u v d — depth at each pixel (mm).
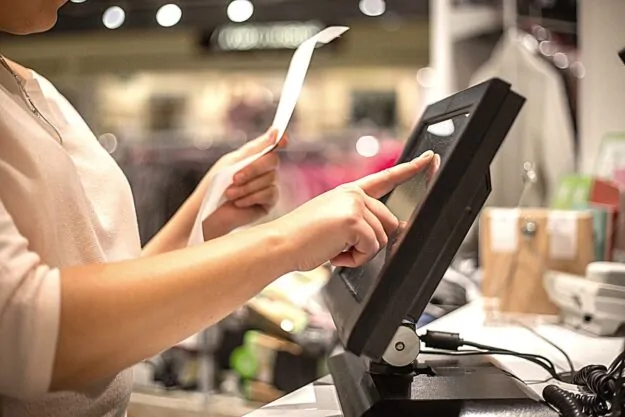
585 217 1505
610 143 1833
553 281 1459
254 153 1188
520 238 1532
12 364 593
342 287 902
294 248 675
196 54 4613
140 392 2008
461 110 761
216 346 1929
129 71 4770
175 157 3404
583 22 2035
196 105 4789
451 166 689
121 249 969
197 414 1893
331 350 1711
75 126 1007
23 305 583
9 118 723
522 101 706
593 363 1093
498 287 1546
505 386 780
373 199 755
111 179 990
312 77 4621
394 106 4547
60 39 4582
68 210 784
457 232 708
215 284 642
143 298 616
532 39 2268
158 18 3320
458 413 721
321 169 3613
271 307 1832
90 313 601
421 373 838
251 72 4652
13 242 605
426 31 4340
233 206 1205
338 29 985
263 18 3258
